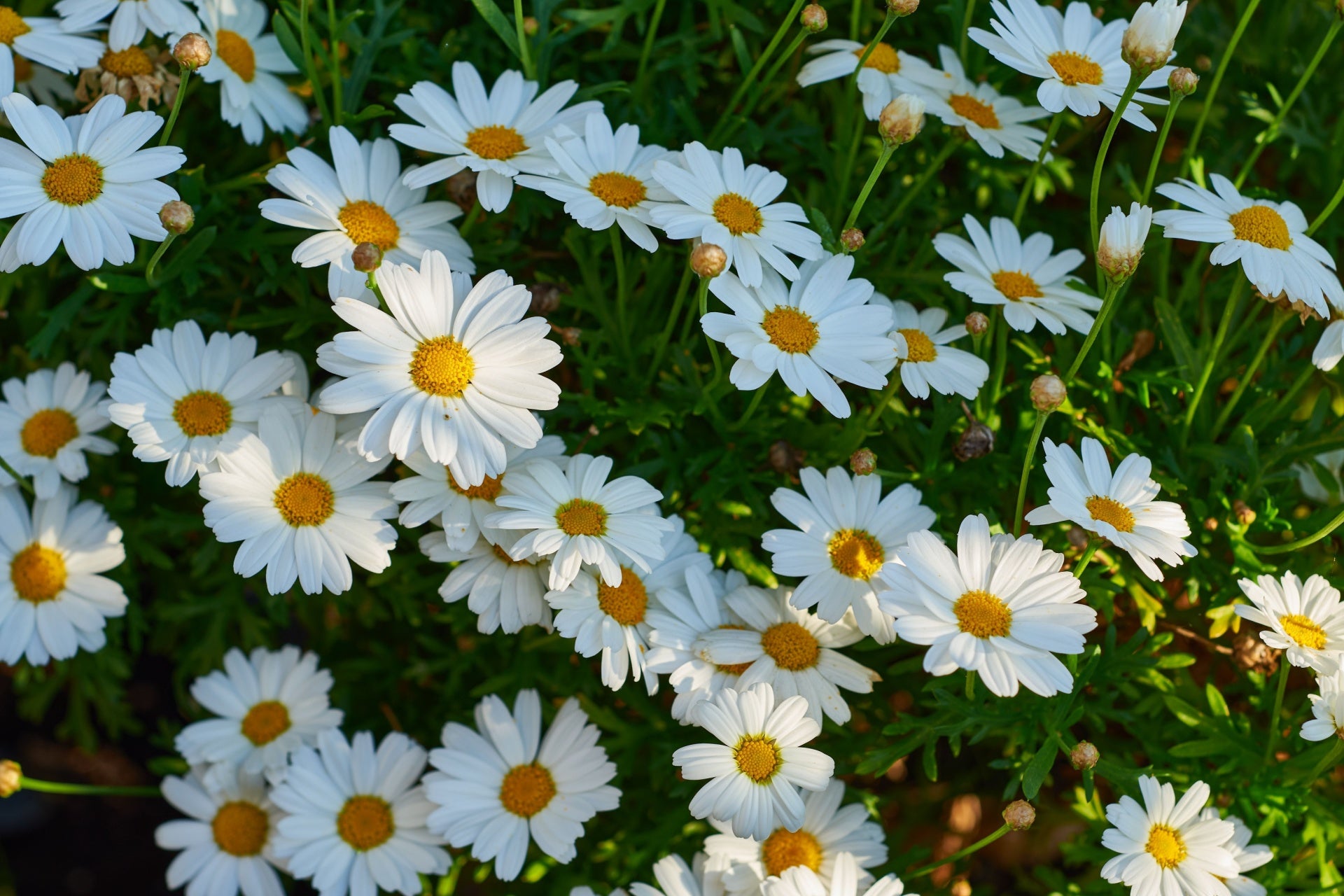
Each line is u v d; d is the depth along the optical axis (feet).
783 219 2.53
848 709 2.51
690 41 2.72
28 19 2.59
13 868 3.12
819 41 2.77
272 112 2.66
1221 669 2.76
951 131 2.64
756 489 2.65
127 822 3.17
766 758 2.46
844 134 2.73
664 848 2.65
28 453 2.64
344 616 2.73
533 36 2.68
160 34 2.59
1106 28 2.63
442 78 2.71
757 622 2.52
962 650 2.39
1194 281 2.71
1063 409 2.62
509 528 2.46
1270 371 2.70
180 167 2.58
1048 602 2.41
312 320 2.66
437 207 2.59
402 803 2.61
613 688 2.48
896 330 2.57
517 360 2.46
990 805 2.86
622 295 2.62
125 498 2.72
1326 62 2.85
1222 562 2.64
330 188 2.56
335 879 2.59
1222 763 2.61
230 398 2.54
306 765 2.60
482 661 2.73
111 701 2.80
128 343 2.75
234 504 2.48
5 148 2.48
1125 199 2.82
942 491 2.63
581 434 2.70
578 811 2.57
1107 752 2.65
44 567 2.63
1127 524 2.45
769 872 2.54
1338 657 2.46
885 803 2.77
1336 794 2.67
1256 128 2.81
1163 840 2.46
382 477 2.67
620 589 2.50
